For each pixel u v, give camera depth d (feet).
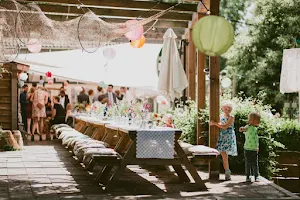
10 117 44.65
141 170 28.71
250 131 24.93
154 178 25.86
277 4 58.95
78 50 48.49
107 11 37.37
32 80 65.16
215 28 18.56
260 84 62.54
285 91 31.12
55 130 44.91
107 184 22.29
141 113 28.09
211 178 25.86
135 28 27.40
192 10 34.37
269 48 60.90
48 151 37.99
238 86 64.54
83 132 42.37
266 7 59.82
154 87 54.08
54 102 51.62
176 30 44.09
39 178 25.22
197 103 30.81
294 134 33.81
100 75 52.13
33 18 29.17
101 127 36.35
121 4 34.32
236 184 24.18
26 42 30.17
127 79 51.01
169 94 34.04
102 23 27.40
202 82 30.89
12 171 27.53
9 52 30.22
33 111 48.85
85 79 52.90
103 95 49.73
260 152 29.71
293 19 57.72
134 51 49.06
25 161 31.89
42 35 30.22
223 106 25.98
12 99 44.57
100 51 48.34
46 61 47.80
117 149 27.94
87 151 23.31
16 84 44.75
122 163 22.39
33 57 47.26
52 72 52.70
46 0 32.32
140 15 35.06
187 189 22.70
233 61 64.13
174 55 33.91
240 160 29.17
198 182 22.94
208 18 18.62
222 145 25.55
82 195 20.92
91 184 23.67
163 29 45.29
